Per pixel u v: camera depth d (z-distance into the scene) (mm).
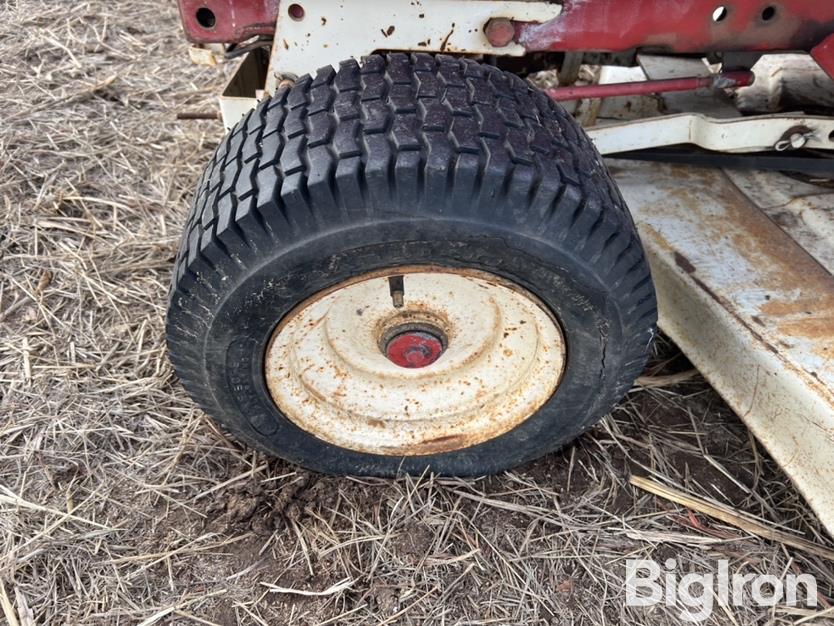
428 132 439
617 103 789
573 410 544
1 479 600
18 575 539
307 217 428
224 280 452
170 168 946
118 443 630
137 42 1215
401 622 519
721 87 646
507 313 529
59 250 821
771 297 594
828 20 568
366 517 574
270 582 538
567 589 537
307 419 554
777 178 714
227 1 534
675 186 705
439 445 570
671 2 549
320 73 506
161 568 547
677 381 678
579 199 437
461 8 537
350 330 551
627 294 473
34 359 701
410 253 450
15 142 964
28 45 1174
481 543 560
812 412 521
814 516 579
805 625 523
